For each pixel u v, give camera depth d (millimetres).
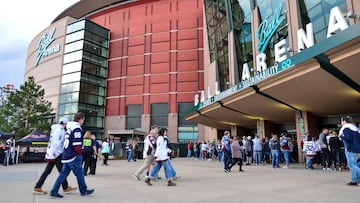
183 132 39594
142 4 44812
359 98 14586
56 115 40188
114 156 27328
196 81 40156
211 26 34094
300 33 12469
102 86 43281
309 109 17688
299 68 11750
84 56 40750
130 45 44000
